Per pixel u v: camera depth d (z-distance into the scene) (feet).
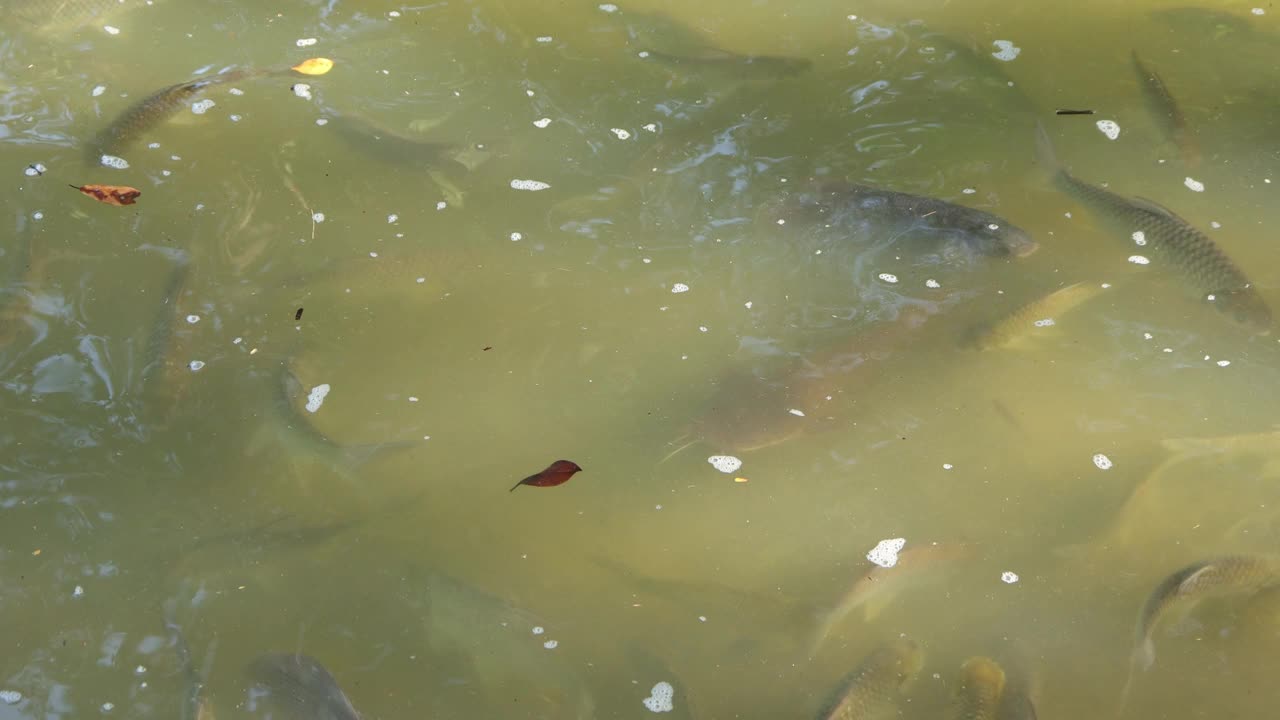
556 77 13.66
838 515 11.82
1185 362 12.22
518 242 12.71
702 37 13.99
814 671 11.41
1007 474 11.93
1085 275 12.53
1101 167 13.05
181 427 12.00
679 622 11.54
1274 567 11.53
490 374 12.23
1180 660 11.40
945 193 12.92
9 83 13.44
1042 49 13.89
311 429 11.94
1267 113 13.37
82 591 11.57
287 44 13.87
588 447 12.01
